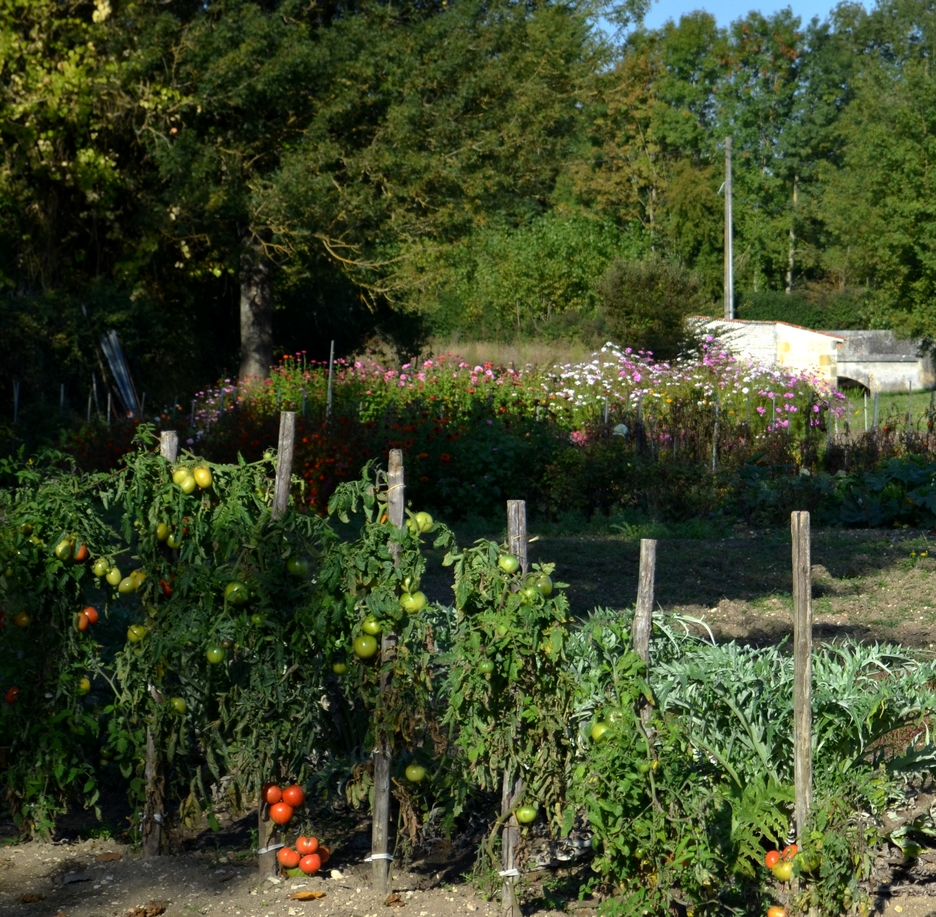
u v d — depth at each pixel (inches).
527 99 980.6
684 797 139.2
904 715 157.8
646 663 139.6
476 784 171.8
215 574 159.9
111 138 887.7
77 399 791.7
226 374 1028.5
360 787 156.5
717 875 144.5
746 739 153.0
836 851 135.9
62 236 907.4
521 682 142.8
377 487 159.2
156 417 707.4
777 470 563.8
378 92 918.4
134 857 169.2
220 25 839.1
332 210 870.4
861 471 549.0
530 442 541.6
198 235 897.5
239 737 158.2
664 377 751.1
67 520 175.3
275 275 1032.8
